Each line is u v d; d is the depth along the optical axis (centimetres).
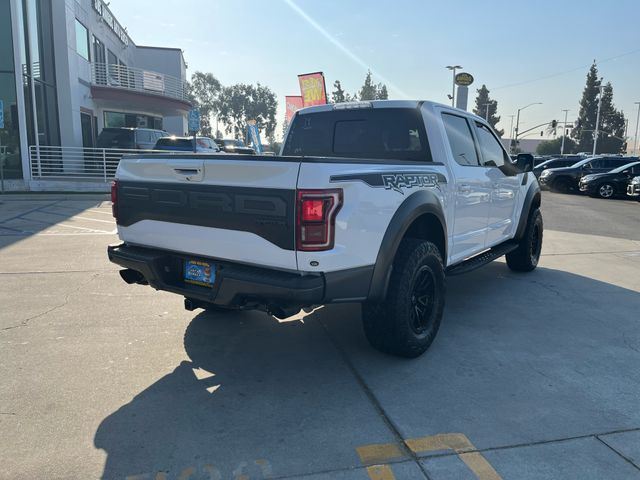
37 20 1914
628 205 1753
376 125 496
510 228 626
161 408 325
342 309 534
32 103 1828
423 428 305
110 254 404
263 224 320
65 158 1942
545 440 293
